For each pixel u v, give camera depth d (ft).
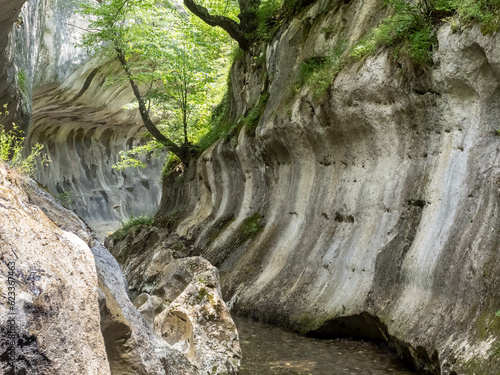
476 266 18.37
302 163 34.88
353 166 29.55
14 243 9.60
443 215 21.30
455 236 19.99
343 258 27.50
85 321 10.04
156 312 21.85
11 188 11.79
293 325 27.58
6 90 42.45
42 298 9.16
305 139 33.35
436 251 20.68
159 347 14.82
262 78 44.93
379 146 27.07
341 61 29.66
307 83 32.76
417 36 23.29
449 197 21.25
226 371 17.34
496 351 15.84
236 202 44.91
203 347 18.03
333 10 34.27
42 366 8.77
